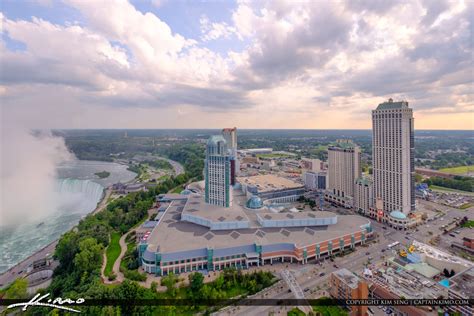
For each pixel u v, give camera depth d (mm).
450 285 149875
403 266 181625
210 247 197125
